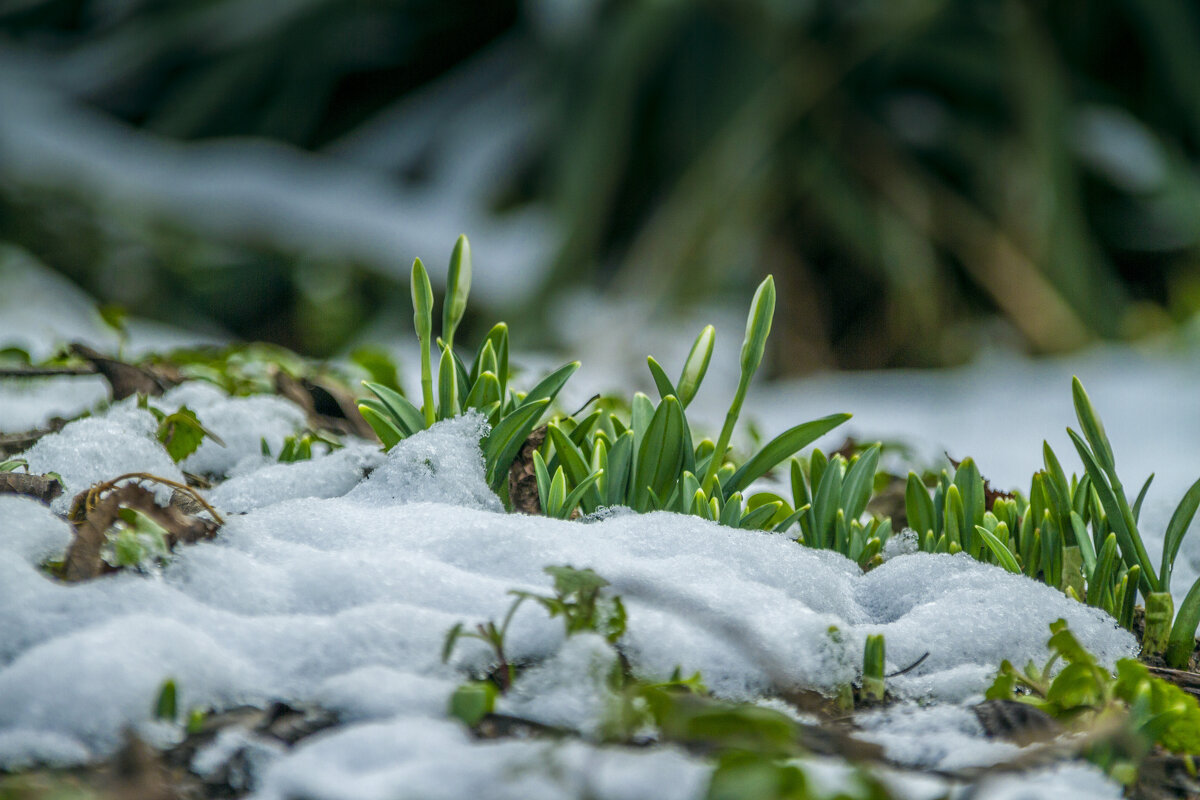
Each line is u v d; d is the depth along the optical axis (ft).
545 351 18.28
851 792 4.62
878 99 19.95
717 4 18.81
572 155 19.11
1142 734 4.74
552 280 18.60
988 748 4.73
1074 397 5.01
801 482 5.11
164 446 5.23
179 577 4.83
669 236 18.44
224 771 4.68
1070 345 18.07
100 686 4.69
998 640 4.89
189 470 5.32
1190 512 4.99
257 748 4.69
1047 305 18.28
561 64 19.89
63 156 19.83
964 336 19.42
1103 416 10.64
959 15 19.03
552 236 18.88
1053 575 5.04
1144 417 10.32
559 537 4.91
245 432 5.36
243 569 4.84
